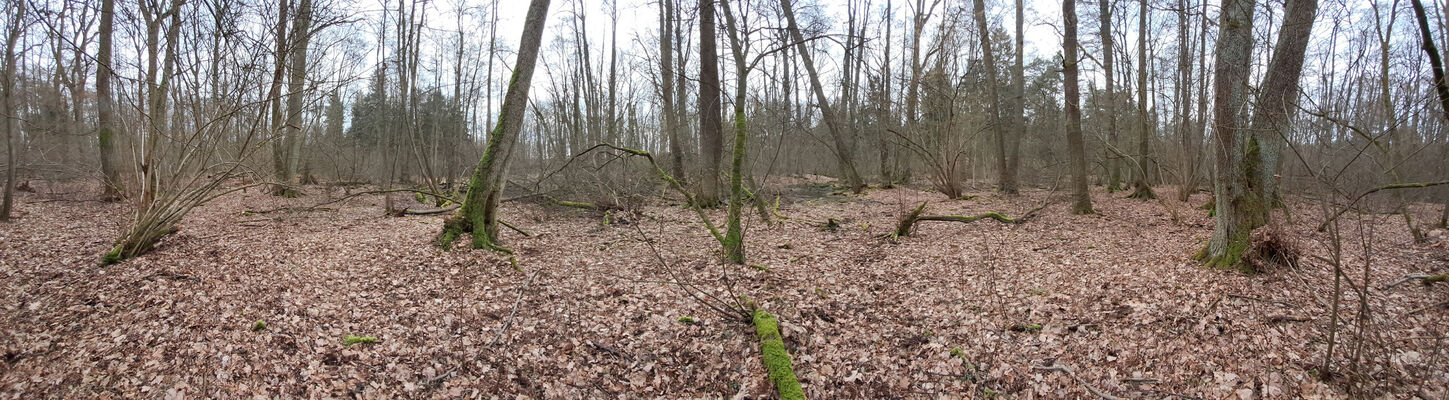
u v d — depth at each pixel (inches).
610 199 476.4
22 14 334.3
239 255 259.4
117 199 461.7
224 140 311.4
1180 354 161.5
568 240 345.4
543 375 165.9
